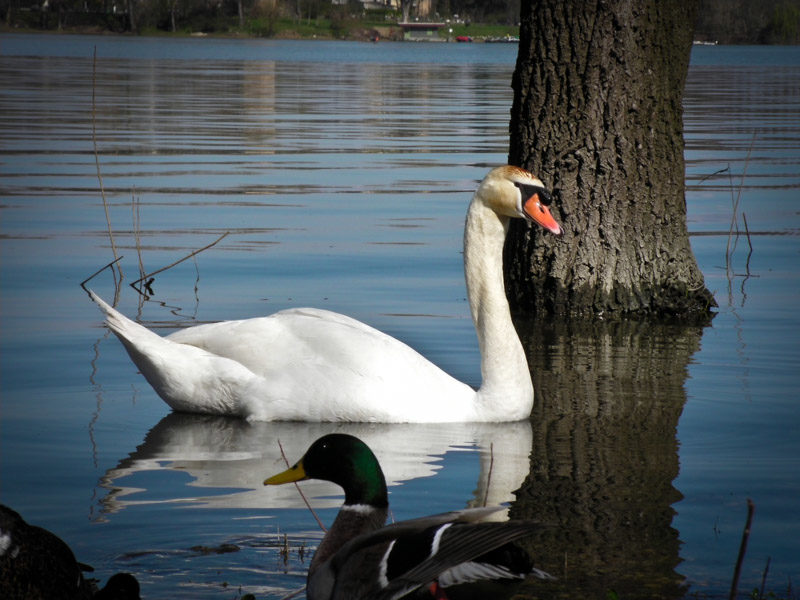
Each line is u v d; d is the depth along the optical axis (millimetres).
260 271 15430
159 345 9703
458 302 13734
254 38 191625
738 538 6777
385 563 5105
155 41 155750
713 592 6062
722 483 7746
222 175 25781
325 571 5555
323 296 13945
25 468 8039
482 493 7551
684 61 14047
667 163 13938
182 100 51062
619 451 8531
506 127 39844
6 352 11242
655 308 13938
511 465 8195
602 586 6133
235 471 8070
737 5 181500
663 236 13953
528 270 14148
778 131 38281
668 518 7098
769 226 19703
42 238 17594
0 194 21906
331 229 18891
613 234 13883
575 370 11109
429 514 7113
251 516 7148
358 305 13492
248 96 54938
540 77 13914
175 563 6426
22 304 13352
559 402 9992
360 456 6012
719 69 94750
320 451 6066
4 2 187125
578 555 6535
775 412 9555
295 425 9445
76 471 8000
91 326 12359
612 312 13867
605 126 13797
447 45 179875
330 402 9445
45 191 22469
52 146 30906
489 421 9492
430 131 38031
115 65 82875
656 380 10688
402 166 28094
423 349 11664
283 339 9781
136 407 9766
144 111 44438
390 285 14656
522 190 9953
